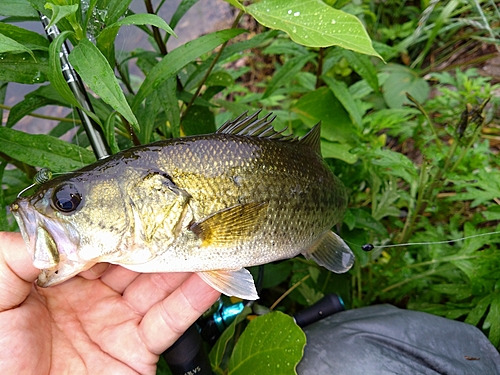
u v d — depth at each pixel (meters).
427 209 0.39
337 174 0.40
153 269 0.23
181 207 0.23
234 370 0.29
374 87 0.38
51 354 0.26
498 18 0.55
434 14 0.63
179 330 0.27
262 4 0.22
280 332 0.28
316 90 0.41
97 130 0.27
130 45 0.52
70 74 0.25
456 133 0.35
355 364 0.28
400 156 0.35
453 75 0.59
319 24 0.21
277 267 0.38
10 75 0.24
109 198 0.22
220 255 0.23
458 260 0.33
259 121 0.26
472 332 0.31
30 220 0.21
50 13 0.23
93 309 0.28
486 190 0.34
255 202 0.24
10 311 0.24
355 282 0.40
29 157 0.25
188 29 0.75
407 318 0.31
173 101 0.29
